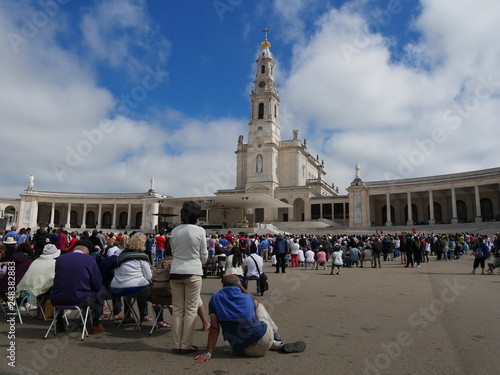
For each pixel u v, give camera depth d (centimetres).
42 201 8200
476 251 2112
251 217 6688
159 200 5897
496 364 645
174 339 730
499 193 6550
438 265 2788
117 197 8312
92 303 864
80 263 841
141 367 639
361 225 6850
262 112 8362
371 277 2011
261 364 658
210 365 653
